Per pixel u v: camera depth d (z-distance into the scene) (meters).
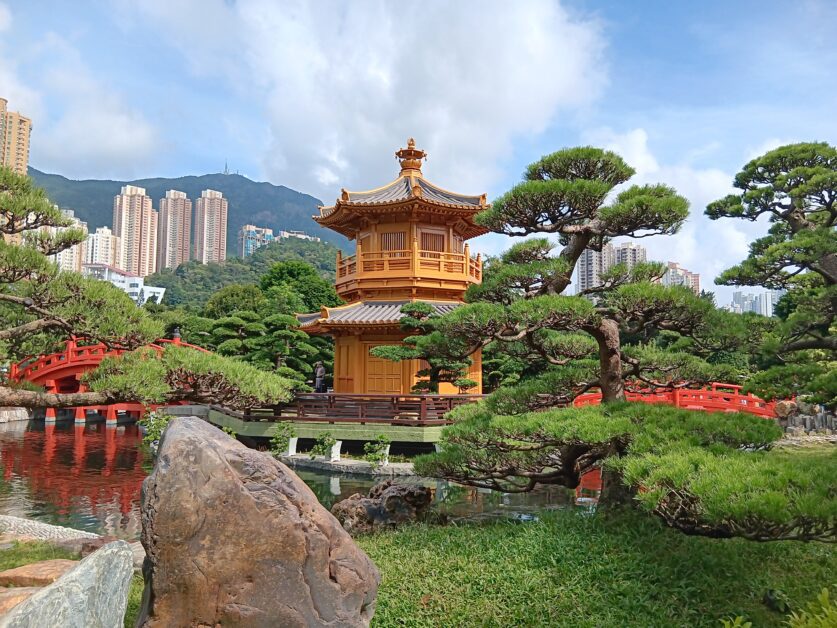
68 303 11.73
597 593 8.80
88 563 6.07
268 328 35.03
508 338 12.14
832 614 4.96
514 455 13.56
